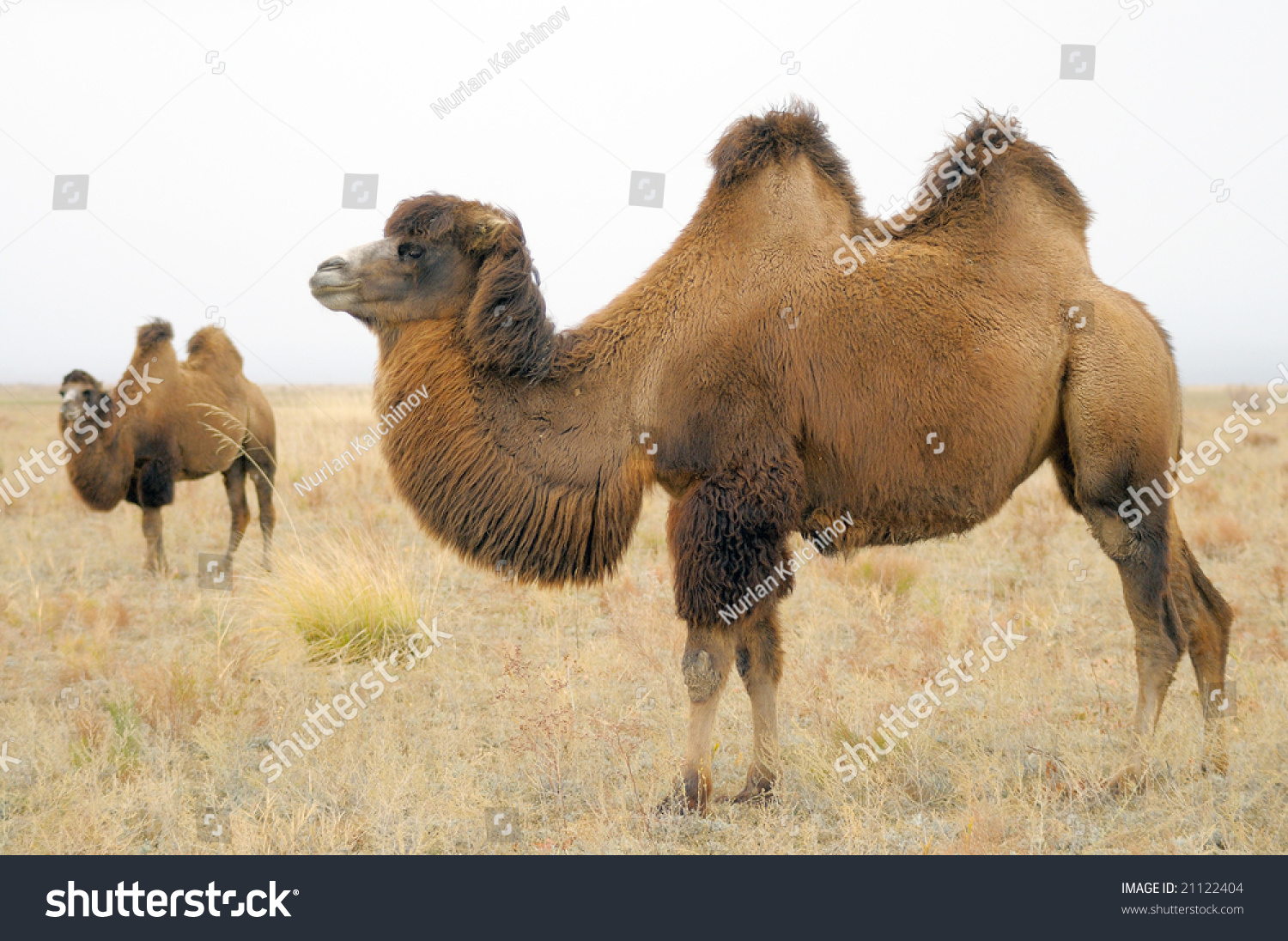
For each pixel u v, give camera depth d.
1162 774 5.07
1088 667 6.81
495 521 5.19
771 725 5.20
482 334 5.12
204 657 7.16
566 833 4.67
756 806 4.99
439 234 5.25
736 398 5.06
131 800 4.94
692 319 5.19
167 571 10.42
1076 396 5.44
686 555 4.95
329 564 8.43
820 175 5.51
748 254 5.29
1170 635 5.41
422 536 11.23
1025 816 4.73
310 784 5.16
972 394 5.18
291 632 7.58
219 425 10.77
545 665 6.80
